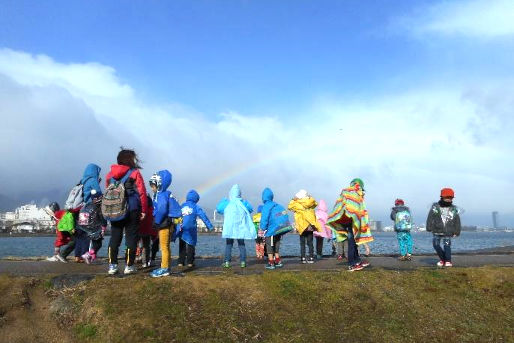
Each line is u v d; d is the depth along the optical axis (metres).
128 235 8.12
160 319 6.11
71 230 10.26
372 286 7.56
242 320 6.30
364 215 9.20
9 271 8.25
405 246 12.05
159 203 7.91
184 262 10.01
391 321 6.61
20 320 6.25
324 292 7.19
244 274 8.03
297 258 13.05
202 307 6.46
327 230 13.60
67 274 7.64
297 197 12.05
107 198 7.89
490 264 10.08
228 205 10.10
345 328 6.38
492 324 6.82
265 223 9.98
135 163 8.50
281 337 6.05
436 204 10.08
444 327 6.62
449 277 8.19
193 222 9.95
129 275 7.81
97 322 6.15
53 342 5.98
